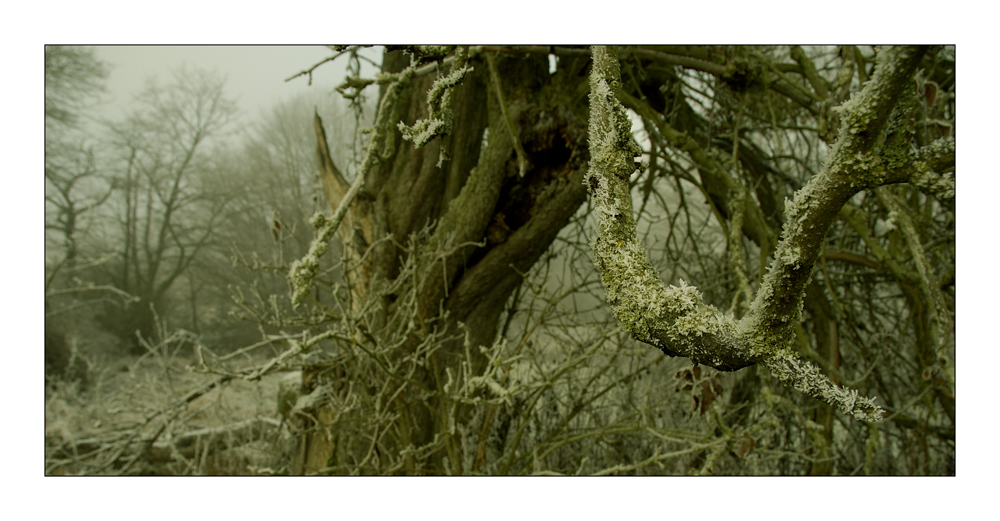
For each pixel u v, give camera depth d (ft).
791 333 1.81
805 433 11.23
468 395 7.60
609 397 11.75
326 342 11.21
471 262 10.12
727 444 7.65
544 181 9.77
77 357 19.63
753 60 8.61
